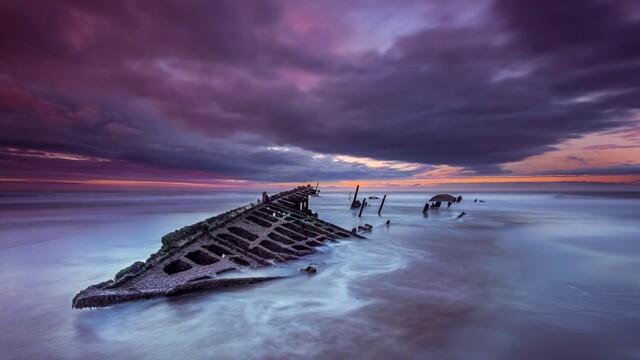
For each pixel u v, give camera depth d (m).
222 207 56.03
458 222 37.41
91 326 9.34
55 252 19.64
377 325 9.62
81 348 8.31
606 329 9.35
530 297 11.89
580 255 19.23
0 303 11.12
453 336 8.95
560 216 44.75
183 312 10.21
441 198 58.31
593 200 86.50
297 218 24.67
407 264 16.78
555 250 20.75
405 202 86.12
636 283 13.53
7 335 8.91
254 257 14.41
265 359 7.85
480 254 19.47
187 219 37.31
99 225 31.80
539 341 8.73
